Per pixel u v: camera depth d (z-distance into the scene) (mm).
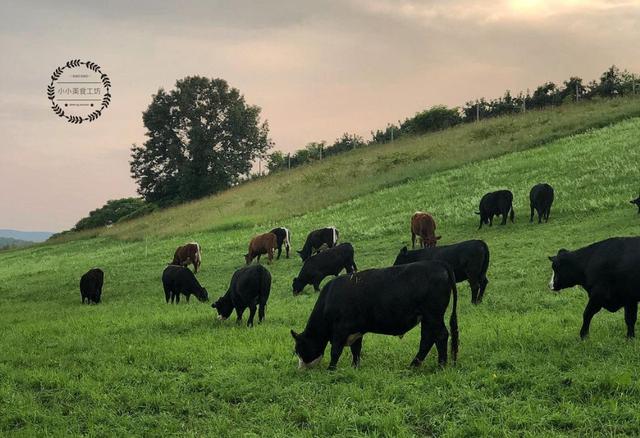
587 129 42562
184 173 76312
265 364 10023
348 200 41000
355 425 7074
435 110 69688
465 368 8688
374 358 9945
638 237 9555
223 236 37906
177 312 16719
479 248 14406
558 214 25844
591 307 9719
